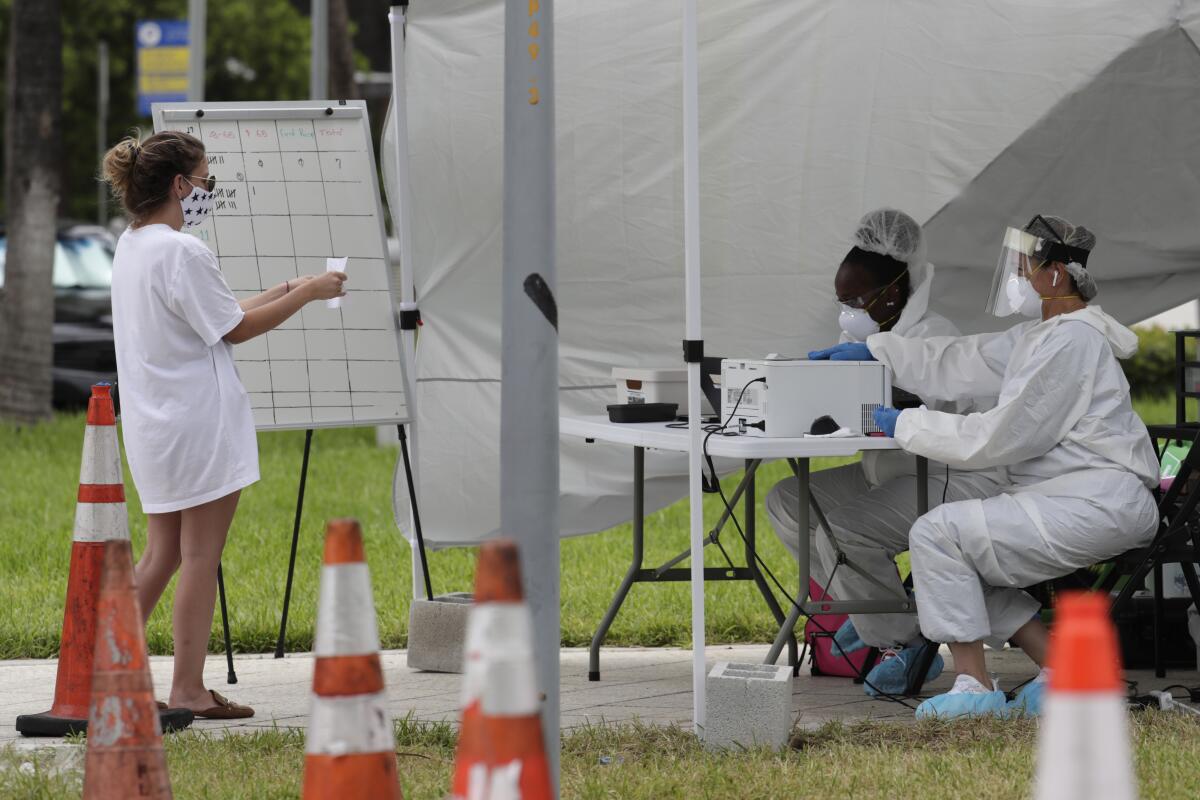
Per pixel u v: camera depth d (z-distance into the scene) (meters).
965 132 25.72
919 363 21.77
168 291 19.36
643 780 16.38
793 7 25.62
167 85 59.00
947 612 19.86
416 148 25.89
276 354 23.97
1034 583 20.11
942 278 26.77
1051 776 7.86
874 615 22.27
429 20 25.75
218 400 19.73
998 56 25.22
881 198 26.34
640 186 26.25
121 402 19.91
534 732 9.37
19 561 33.44
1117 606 20.33
